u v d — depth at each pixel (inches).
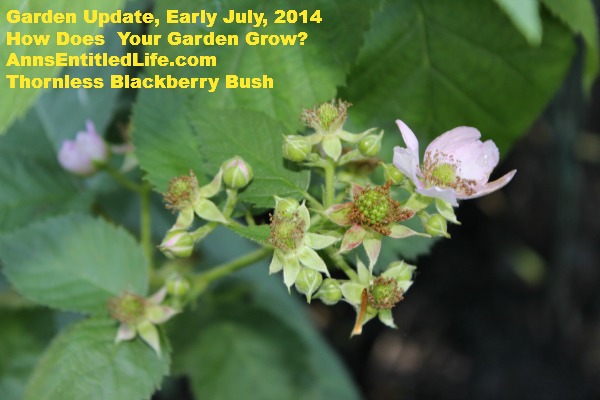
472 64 15.3
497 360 28.1
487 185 12.8
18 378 17.9
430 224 12.7
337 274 14.6
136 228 17.4
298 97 13.6
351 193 12.8
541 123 26.8
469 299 28.6
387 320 12.7
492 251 28.3
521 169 27.6
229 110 13.4
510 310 28.3
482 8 14.9
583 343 28.1
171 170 13.7
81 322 14.0
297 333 18.4
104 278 14.5
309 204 13.4
